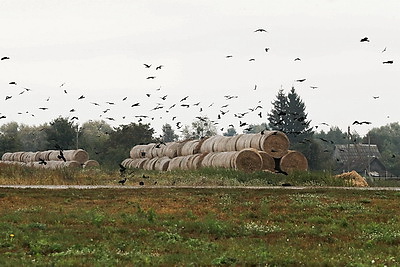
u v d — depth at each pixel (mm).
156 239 35250
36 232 36406
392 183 101000
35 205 52188
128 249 31719
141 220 42875
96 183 82750
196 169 101312
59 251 31109
